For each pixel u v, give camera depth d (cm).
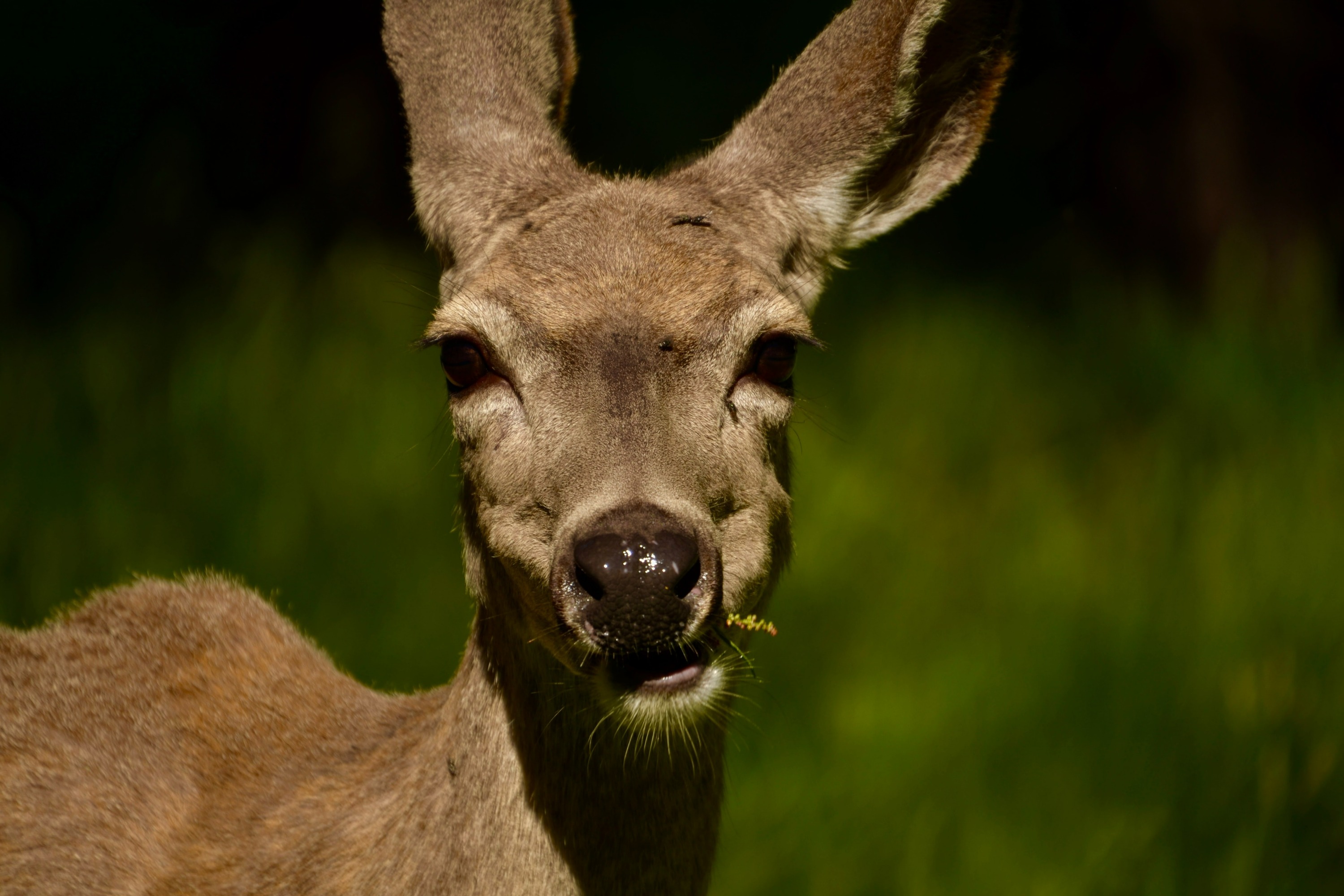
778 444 650
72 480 1260
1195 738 1044
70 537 1196
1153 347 1658
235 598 838
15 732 743
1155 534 1331
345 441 1319
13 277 1625
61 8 1894
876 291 1814
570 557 567
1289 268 1947
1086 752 1056
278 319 1479
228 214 1839
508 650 628
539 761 624
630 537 556
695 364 618
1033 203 2069
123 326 1528
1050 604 1213
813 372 1595
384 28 764
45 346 1476
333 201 1939
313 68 1956
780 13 2208
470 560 660
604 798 625
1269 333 1669
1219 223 2006
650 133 2100
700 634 568
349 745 718
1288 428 1481
